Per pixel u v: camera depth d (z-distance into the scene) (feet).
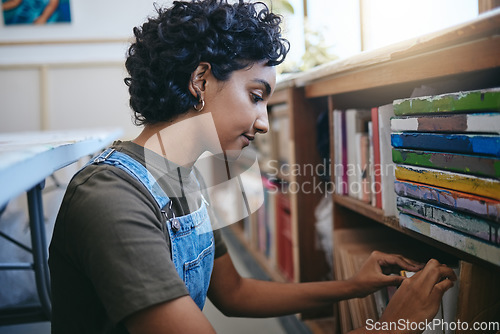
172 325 1.92
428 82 3.28
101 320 2.35
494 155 1.99
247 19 2.45
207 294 3.29
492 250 2.02
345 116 4.14
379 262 3.09
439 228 2.43
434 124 2.42
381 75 3.16
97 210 2.04
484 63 2.14
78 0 10.65
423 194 2.56
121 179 2.20
